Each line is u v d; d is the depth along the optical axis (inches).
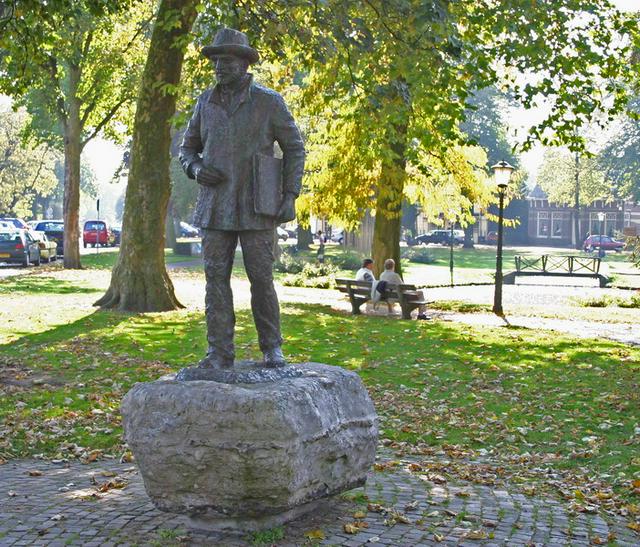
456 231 3432.6
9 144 3484.3
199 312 835.4
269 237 301.3
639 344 709.9
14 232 1574.8
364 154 878.4
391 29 739.4
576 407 479.2
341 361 588.4
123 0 852.0
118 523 283.7
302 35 704.4
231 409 262.5
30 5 637.9
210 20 721.6
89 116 1654.8
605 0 833.5
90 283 1214.9
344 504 306.5
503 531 285.4
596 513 315.0
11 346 622.2
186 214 2551.7
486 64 760.3
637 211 4301.2
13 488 329.1
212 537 271.9
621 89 869.2
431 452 403.5
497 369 572.7
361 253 2126.0
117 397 475.5
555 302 1157.1
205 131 298.5
